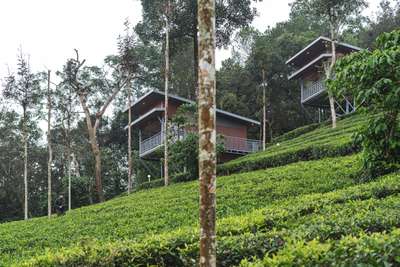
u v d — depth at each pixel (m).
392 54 10.98
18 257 14.14
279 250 6.03
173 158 30.19
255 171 24.39
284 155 25.27
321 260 5.12
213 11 5.35
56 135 50.91
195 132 30.95
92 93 41.84
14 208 52.06
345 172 16.80
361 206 8.73
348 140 22.48
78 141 51.41
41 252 14.30
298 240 6.38
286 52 52.94
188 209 17.30
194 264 7.36
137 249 7.77
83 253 8.05
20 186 51.88
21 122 40.09
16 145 51.94
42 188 53.31
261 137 49.72
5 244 16.48
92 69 40.50
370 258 4.90
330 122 38.62
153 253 7.74
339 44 39.56
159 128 42.31
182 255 7.53
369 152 12.70
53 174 52.88
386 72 11.37
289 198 15.38
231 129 39.62
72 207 46.53
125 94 54.03
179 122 31.12
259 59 50.34
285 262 5.25
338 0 33.00
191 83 54.00
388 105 11.56
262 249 6.77
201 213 5.00
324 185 15.83
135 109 42.91
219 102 51.09
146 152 40.62
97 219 18.52
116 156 56.09
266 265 5.41
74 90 39.12
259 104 49.38
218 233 8.38
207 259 4.88
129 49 36.78
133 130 51.41
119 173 52.84
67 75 38.00
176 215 16.47
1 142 51.91
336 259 5.08
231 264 6.86
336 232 6.79
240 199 16.78
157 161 46.78
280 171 20.88
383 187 10.27
